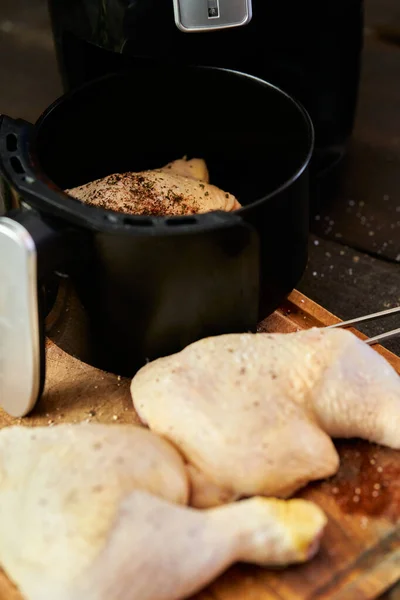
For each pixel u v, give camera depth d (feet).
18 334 2.87
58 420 3.04
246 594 2.63
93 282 2.90
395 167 4.18
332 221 3.96
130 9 3.18
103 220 2.77
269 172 3.55
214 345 2.89
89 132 3.48
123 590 2.50
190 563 2.54
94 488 2.58
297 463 2.74
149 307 2.92
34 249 2.73
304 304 3.33
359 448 2.90
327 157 3.92
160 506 2.58
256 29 3.32
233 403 2.75
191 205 3.31
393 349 3.39
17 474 2.64
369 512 2.76
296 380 2.83
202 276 2.86
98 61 3.58
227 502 2.74
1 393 3.01
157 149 3.67
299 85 3.58
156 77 3.43
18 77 4.73
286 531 2.58
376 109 4.49
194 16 3.18
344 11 3.47
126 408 3.07
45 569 2.51
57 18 3.40
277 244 3.01
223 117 3.53
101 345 3.05
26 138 3.06
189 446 2.75
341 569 2.66
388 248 3.82
